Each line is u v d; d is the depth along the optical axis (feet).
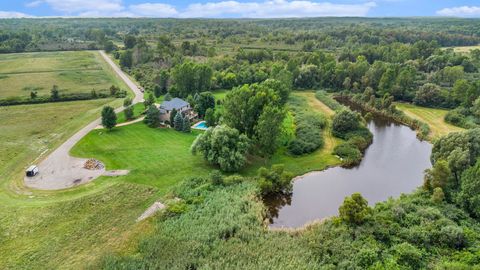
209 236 133.39
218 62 480.64
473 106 302.86
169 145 232.53
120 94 366.22
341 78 424.05
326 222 146.10
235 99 224.94
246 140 205.16
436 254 122.42
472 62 466.29
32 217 148.87
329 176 206.80
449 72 398.21
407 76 364.38
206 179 181.27
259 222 146.82
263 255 123.13
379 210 151.33
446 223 135.13
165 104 287.69
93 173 189.37
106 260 120.37
